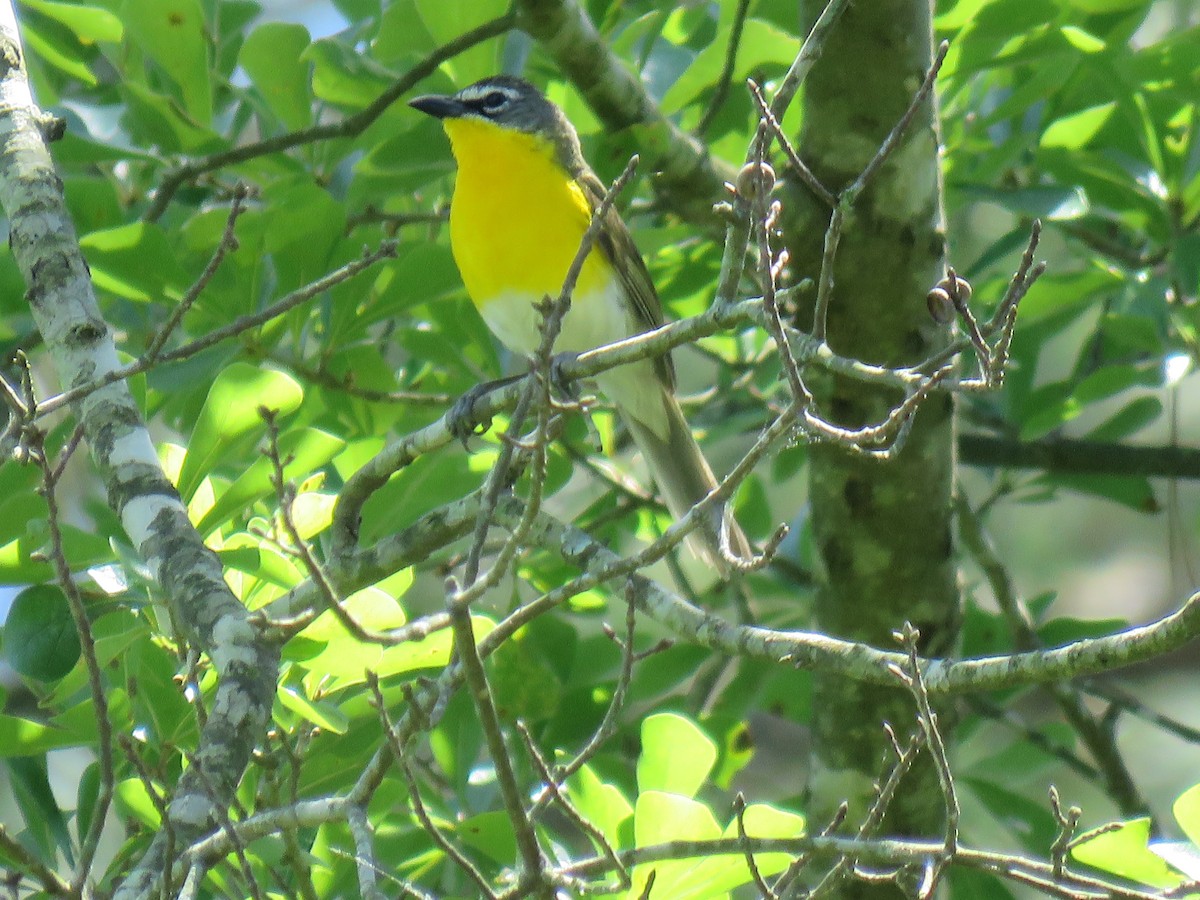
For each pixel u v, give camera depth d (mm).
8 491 8508
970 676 6113
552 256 10336
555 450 11484
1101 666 5688
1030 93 10656
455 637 5121
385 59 10648
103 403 7730
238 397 7621
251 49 10359
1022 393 12500
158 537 7250
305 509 7781
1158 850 6465
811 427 5730
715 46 10281
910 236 9484
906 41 9234
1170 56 10477
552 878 5773
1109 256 11641
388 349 14312
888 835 10102
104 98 12320
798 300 9734
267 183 11305
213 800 5797
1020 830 10688
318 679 8062
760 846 6309
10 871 7117
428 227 12055
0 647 7945
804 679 11500
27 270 8094
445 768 9328
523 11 9359
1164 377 11055
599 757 9891
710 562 9836
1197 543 18469
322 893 7879
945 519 9977
